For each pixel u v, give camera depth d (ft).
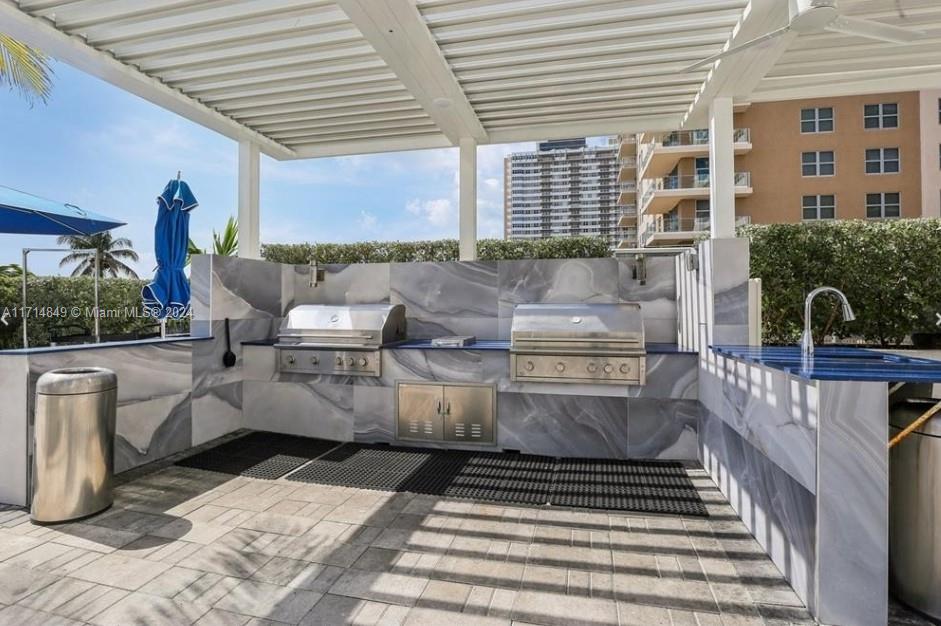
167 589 6.48
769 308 32.60
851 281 31.22
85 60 10.62
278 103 13.39
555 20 9.40
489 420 12.39
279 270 16.10
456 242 27.86
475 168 15.37
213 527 8.30
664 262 13.42
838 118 59.36
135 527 8.29
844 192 59.41
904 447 6.34
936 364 6.85
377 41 9.58
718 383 9.87
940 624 5.91
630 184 93.71
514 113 13.88
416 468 11.19
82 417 8.59
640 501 9.34
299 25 9.71
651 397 11.62
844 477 5.71
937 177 57.06
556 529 8.22
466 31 9.75
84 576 6.79
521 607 6.11
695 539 7.86
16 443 9.19
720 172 12.07
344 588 6.52
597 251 25.54
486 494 9.68
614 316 11.90
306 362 13.62
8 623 5.77
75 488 8.50
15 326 21.88
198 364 12.94
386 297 15.46
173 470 11.07
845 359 7.63
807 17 7.32
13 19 9.03
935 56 10.83
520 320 12.19
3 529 8.20
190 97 12.92
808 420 6.05
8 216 13.09
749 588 6.52
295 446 12.89
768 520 7.32
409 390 12.90
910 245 30.63
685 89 12.19
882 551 5.64
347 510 8.98
